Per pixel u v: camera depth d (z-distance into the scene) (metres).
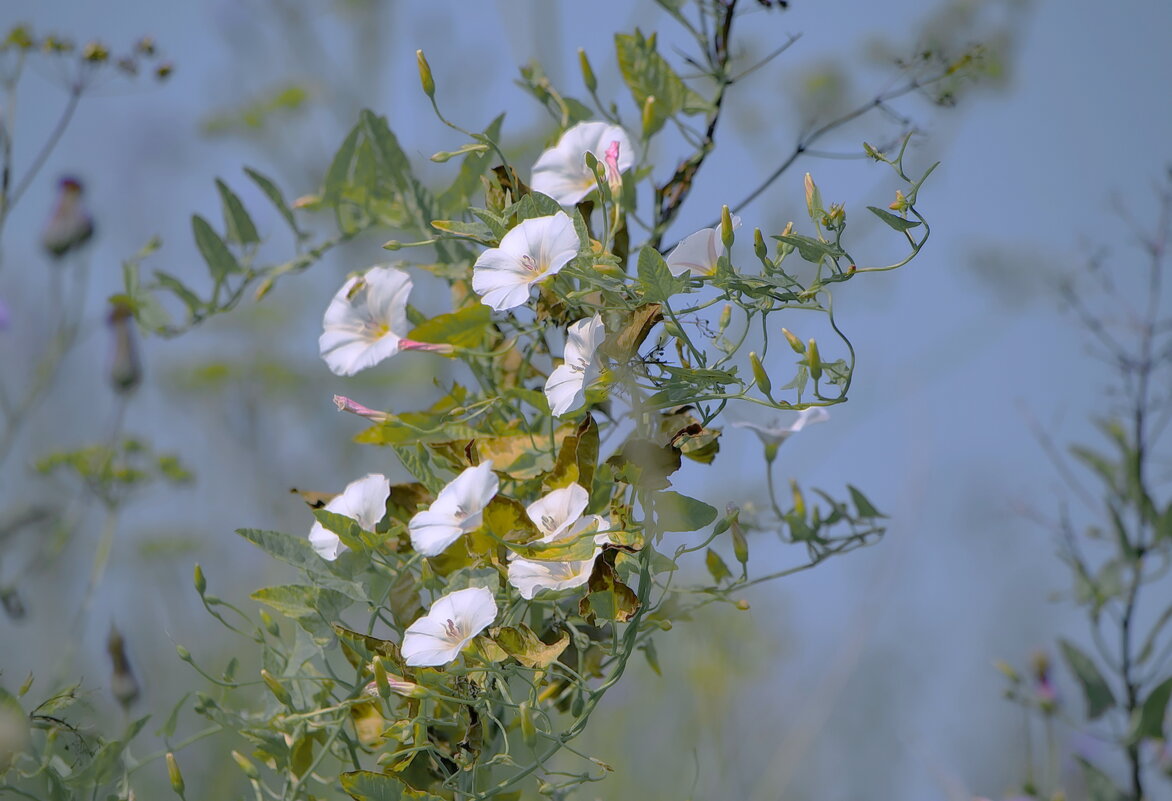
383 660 1.21
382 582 1.23
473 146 1.23
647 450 1.21
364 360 1.24
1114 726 1.38
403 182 1.31
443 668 1.22
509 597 1.22
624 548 1.21
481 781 1.23
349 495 1.23
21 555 1.71
